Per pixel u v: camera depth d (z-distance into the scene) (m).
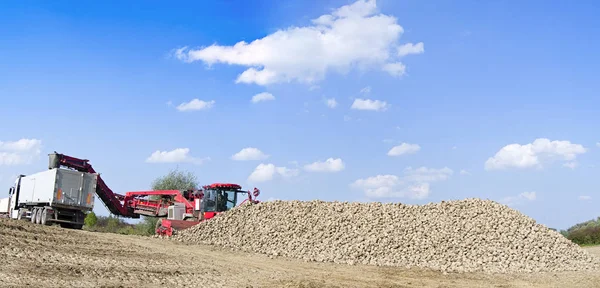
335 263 22.25
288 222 27.31
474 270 21.03
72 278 12.45
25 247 15.59
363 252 23.12
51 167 30.92
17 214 32.66
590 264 23.44
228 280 15.34
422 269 20.92
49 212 28.92
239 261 20.84
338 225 26.16
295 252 24.03
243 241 26.14
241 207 29.98
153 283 13.35
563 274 21.12
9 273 11.94
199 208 30.59
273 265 20.48
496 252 22.86
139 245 21.42
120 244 20.44
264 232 26.69
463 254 22.77
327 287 15.18
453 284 17.48
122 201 34.72
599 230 43.00
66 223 29.95
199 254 21.67
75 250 16.94
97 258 16.05
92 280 12.56
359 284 16.50
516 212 27.22
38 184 30.97
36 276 12.03
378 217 26.67
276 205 29.77
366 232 25.12
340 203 29.25
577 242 42.69
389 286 16.42
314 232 25.78
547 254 23.52
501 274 20.45
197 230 27.98
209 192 31.20
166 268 16.08
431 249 23.17
